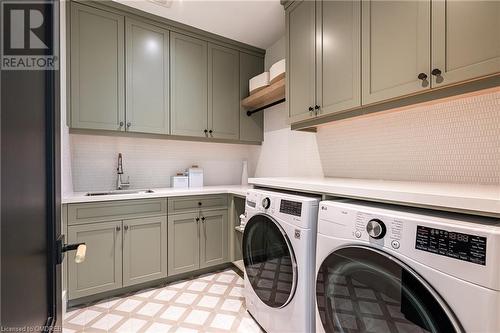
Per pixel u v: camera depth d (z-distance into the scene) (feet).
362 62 4.67
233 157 10.47
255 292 5.30
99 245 6.23
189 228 7.57
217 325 5.30
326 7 5.46
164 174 8.98
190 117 8.36
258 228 5.24
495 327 2.02
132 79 7.37
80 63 6.65
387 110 4.51
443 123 4.58
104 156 7.97
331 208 3.56
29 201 1.72
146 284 6.98
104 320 5.48
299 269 4.07
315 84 5.73
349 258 3.21
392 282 2.74
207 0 6.87
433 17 3.65
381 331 2.88
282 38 8.95
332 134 6.90
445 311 2.30
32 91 1.77
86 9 6.73
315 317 3.91
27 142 1.68
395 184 4.17
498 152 3.92
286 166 8.67
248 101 9.02
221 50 8.97
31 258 1.75
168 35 7.93
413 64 3.89
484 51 3.16
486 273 2.08
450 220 2.47
